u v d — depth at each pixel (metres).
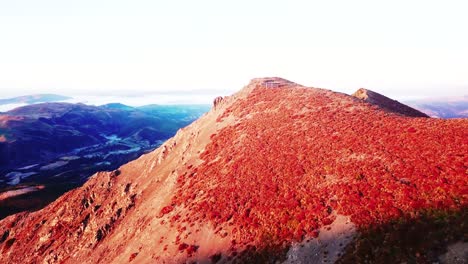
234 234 40.75
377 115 56.34
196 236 44.19
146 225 56.16
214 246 41.03
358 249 29.25
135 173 90.25
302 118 63.72
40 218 89.19
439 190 31.45
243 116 77.44
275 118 68.56
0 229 91.56
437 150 38.19
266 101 81.12
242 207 44.00
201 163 64.75
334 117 59.84
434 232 26.98
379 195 34.31
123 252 54.00
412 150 40.06
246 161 54.59
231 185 49.91
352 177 39.16
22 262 74.75
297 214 37.66
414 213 30.02
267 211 40.72
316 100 71.75
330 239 32.59
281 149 53.88
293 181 44.03
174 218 50.66
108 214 75.38
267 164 50.91
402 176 35.81
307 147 51.00
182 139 91.69
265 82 97.31
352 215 33.44
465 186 30.62
